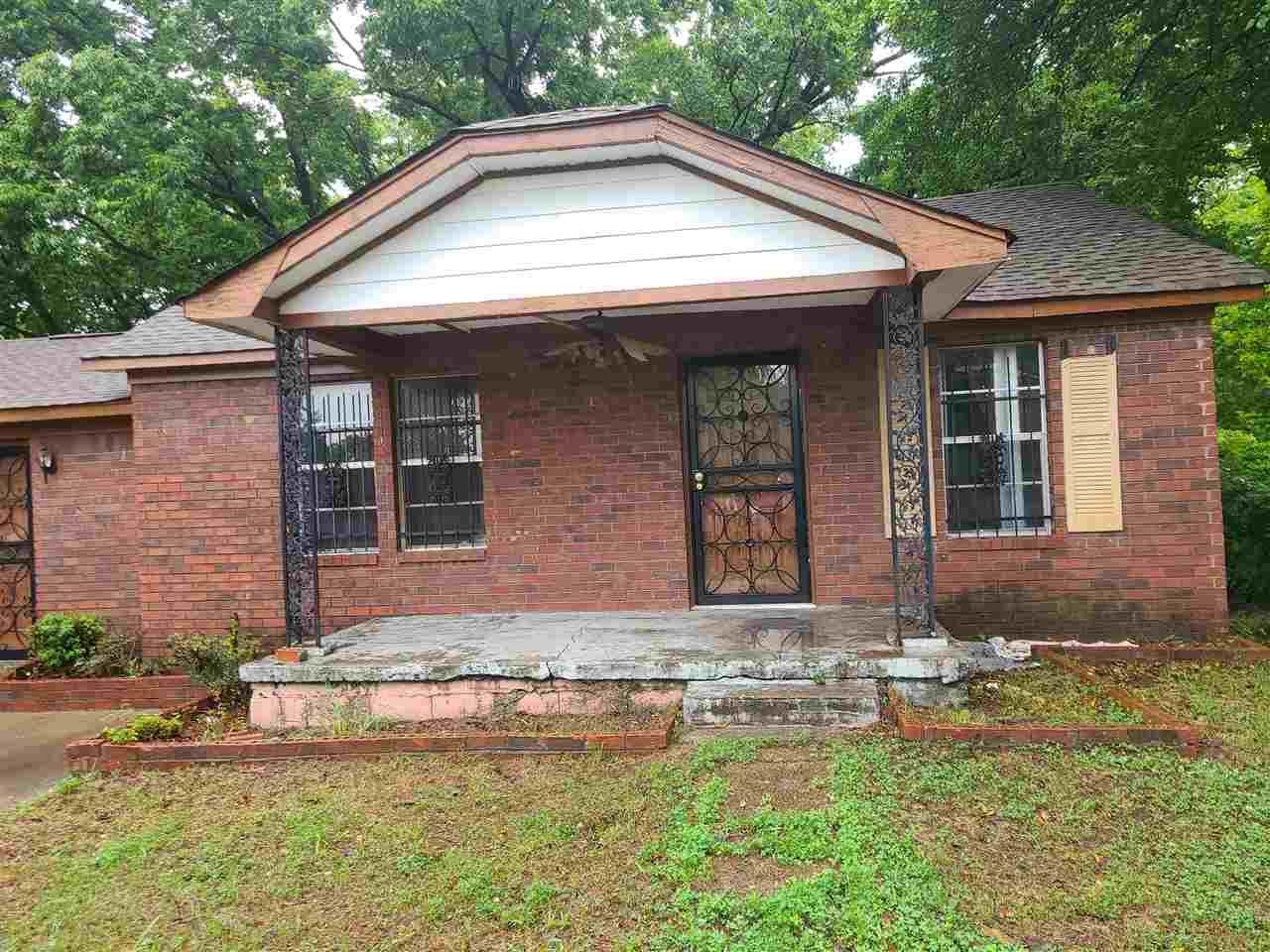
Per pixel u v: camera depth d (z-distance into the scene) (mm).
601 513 7258
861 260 5156
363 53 18500
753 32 17797
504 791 4418
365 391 7715
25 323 18484
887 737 4797
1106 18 9938
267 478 7762
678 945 2990
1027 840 3625
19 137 14492
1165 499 6676
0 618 8977
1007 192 9539
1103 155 11852
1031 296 6520
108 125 13914
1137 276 6648
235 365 7711
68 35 16188
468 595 7449
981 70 10594
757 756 4621
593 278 5395
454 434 7621
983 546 6871
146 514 7922
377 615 7559
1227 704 5172
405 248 5586
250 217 18953
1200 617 6641
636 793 4266
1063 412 6781
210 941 3219
